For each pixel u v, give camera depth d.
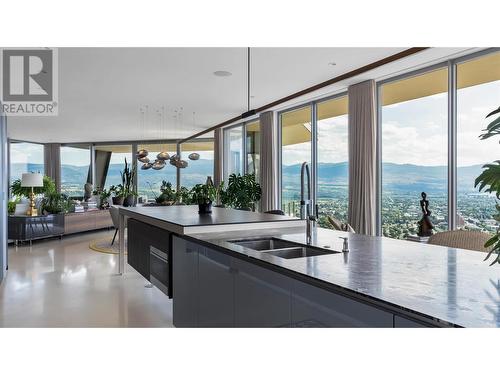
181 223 3.14
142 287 4.75
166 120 9.68
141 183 14.20
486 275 1.66
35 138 13.32
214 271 2.50
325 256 2.08
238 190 9.08
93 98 7.19
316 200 7.29
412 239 4.41
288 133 8.21
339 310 1.50
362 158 5.82
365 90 5.77
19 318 3.65
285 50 4.74
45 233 8.26
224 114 8.90
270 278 1.90
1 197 4.94
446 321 1.15
